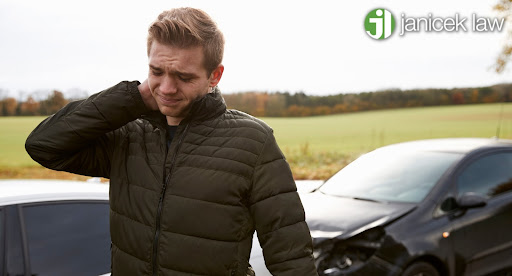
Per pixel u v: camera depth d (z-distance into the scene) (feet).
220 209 4.35
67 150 4.56
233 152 4.46
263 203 4.54
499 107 131.13
